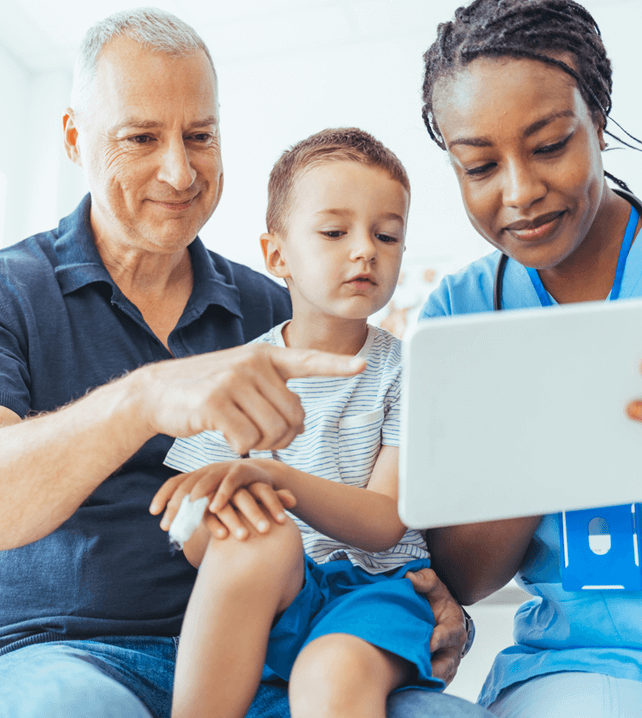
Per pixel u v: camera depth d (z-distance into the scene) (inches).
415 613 32.1
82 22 122.7
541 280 38.9
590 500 20.2
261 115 132.0
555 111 31.1
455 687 72.2
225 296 44.9
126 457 28.8
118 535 36.5
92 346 40.8
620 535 33.3
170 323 44.5
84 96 41.8
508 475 19.6
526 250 34.1
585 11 34.4
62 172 132.4
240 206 130.2
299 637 29.7
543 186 31.9
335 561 33.4
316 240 36.6
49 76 134.3
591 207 33.4
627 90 116.8
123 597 35.7
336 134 39.1
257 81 133.0
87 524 36.2
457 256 121.9
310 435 36.1
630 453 19.8
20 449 28.8
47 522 30.1
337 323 37.9
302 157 38.1
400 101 127.3
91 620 34.9
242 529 27.0
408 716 26.3
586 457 19.7
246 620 26.8
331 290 36.5
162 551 37.0
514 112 31.1
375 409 36.4
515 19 31.8
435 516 19.6
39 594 35.6
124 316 42.3
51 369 39.4
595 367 19.0
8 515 29.4
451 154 34.2
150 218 41.6
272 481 29.9
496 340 18.5
